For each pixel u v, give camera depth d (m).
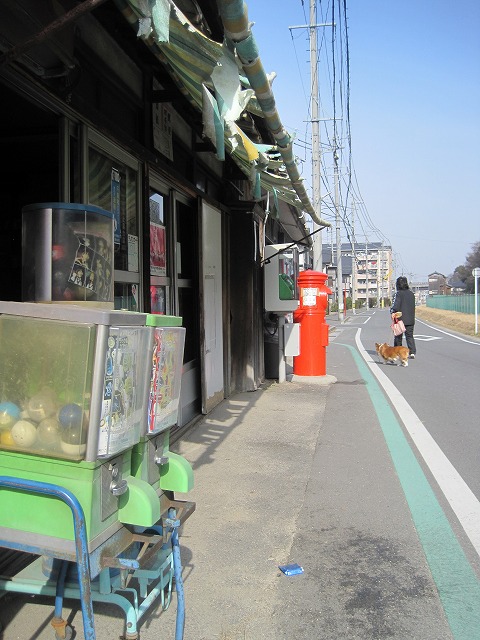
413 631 2.96
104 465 2.31
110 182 4.87
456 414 8.00
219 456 5.88
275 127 4.70
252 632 2.96
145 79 5.51
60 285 2.95
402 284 14.70
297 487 5.02
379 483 5.12
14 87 3.58
